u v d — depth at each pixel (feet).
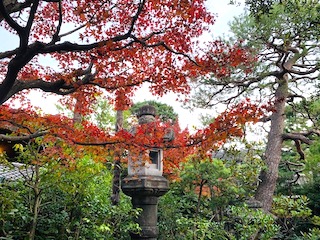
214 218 32.35
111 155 20.56
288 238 34.35
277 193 52.54
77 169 20.72
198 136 18.07
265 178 47.21
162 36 15.47
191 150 19.72
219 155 41.16
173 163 25.18
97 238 21.59
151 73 16.48
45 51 13.75
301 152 50.21
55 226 21.38
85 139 18.07
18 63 13.12
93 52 14.74
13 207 19.62
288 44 35.99
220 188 32.09
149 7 14.61
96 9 14.05
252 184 38.55
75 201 21.63
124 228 23.24
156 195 24.88
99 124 39.17
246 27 33.63
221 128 16.92
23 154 20.72
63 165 20.44
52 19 16.56
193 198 33.22
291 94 47.39
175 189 33.09
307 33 28.60
